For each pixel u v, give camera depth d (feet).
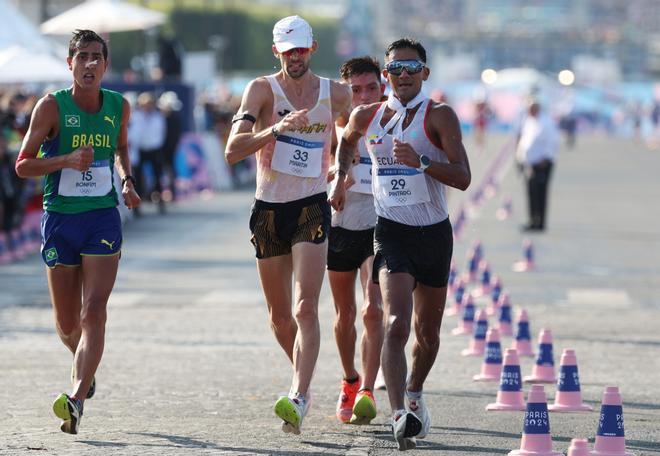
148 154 259.80
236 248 203.92
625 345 119.14
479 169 451.94
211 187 326.24
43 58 219.61
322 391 96.32
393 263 75.97
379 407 89.76
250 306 141.79
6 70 214.90
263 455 73.92
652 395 95.76
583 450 71.05
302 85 81.05
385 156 76.64
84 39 78.64
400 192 76.28
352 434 80.43
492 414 87.86
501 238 224.74
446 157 76.54
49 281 80.28
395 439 76.02
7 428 81.10
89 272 78.64
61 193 78.79
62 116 78.64
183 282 162.09
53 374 101.40
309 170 80.59
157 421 83.97
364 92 87.81
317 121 80.94
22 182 189.88
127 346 115.75
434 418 86.28
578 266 185.26
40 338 120.06
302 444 77.20
